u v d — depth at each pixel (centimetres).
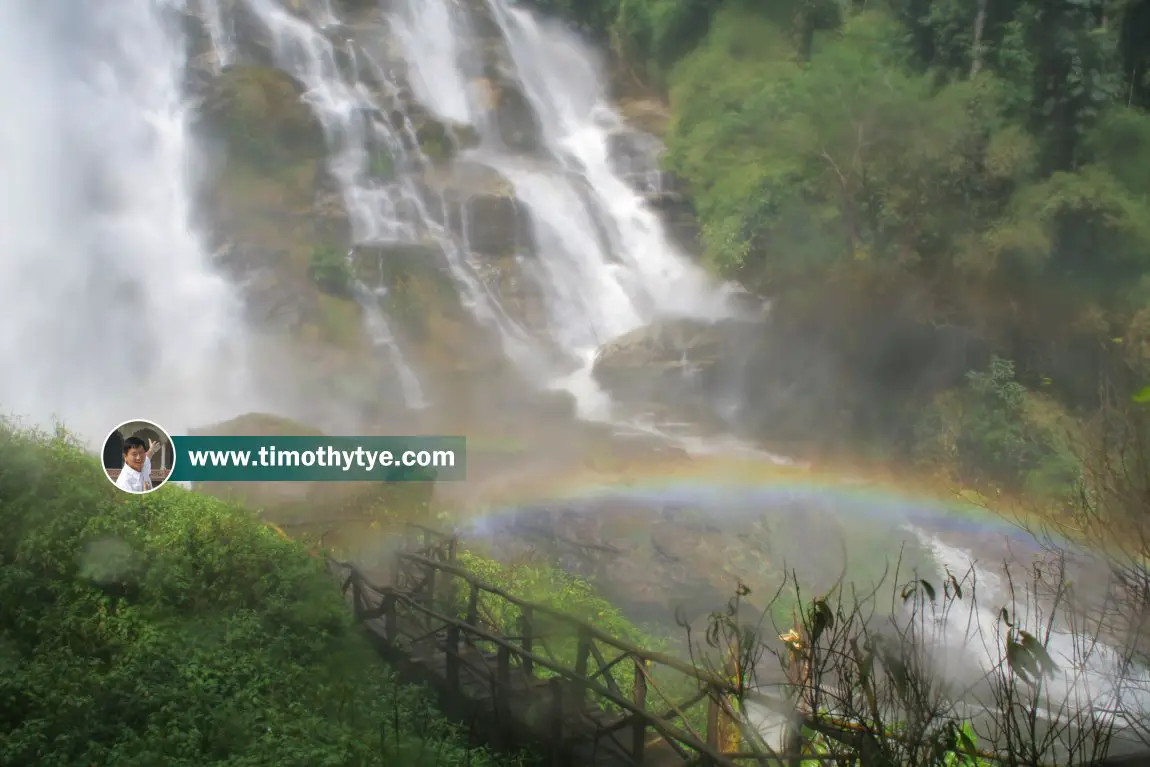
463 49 4775
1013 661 574
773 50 4338
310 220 3681
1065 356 2873
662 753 854
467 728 920
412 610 1222
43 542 1035
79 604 956
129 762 715
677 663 746
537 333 3728
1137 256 2859
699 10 4709
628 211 4150
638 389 3384
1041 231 2923
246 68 3903
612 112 4878
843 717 600
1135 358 2695
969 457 2783
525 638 920
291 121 3844
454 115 4622
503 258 3828
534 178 4119
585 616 1686
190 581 1054
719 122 3903
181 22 4203
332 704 895
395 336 3366
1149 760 593
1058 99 3228
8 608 945
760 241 3306
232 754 755
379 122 4053
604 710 948
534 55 4959
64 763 718
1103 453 730
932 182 3069
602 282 3962
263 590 1066
